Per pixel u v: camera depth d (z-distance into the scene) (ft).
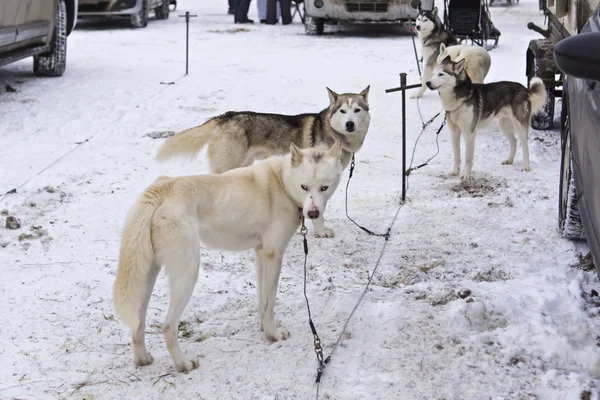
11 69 38.06
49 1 33.22
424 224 17.99
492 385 10.80
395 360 11.54
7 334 12.34
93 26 58.70
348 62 41.88
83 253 15.90
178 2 85.61
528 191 20.31
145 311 11.29
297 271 15.40
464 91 21.02
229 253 16.20
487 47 45.85
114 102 30.81
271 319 12.30
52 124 26.86
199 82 35.63
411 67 40.34
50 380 11.04
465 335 12.41
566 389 10.55
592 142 11.23
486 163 23.72
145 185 20.59
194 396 10.69
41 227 17.25
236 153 18.06
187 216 10.83
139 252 10.52
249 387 10.87
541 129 27.53
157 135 25.98
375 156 24.25
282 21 62.34
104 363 11.58
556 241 16.61
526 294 13.80
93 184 20.54
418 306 13.46
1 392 10.65
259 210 11.76
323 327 12.81
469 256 16.01
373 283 14.80
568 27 22.98
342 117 17.87
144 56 43.42
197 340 12.46
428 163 23.70
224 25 60.95
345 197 20.08
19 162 22.25
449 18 45.21
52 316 13.03
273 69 39.45
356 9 52.70
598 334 12.19
